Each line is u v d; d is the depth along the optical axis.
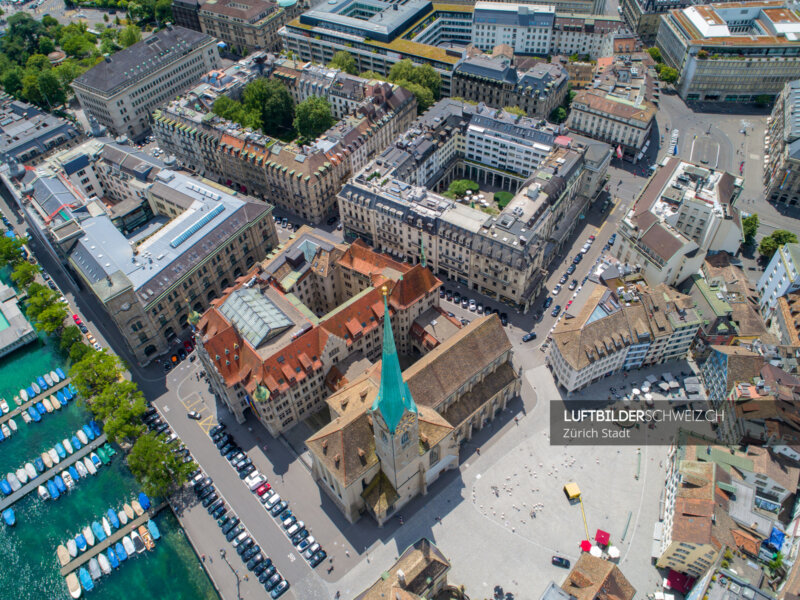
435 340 161.38
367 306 160.25
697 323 156.75
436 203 191.38
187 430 157.38
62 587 133.88
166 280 172.50
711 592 109.44
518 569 128.00
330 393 156.75
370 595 111.94
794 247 170.62
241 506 141.62
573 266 196.38
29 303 193.62
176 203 198.62
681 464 129.50
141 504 144.00
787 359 152.25
